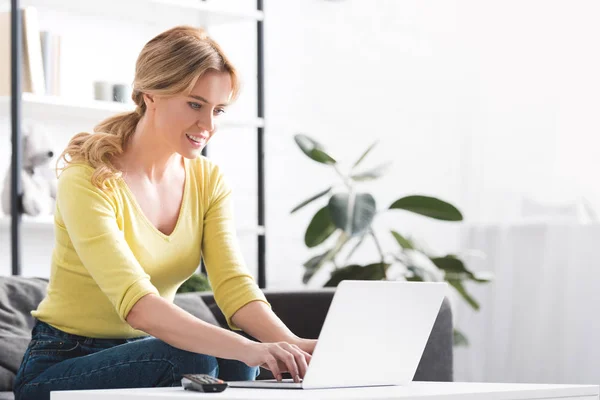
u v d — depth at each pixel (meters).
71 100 3.72
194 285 3.76
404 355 1.63
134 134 2.02
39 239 3.99
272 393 1.38
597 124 4.49
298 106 5.23
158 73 1.90
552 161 4.66
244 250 5.04
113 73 4.20
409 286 1.56
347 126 5.30
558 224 4.58
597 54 4.51
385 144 5.31
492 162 4.95
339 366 1.52
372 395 1.32
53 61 3.75
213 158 4.94
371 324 1.54
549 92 4.71
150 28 4.33
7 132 3.85
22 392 1.92
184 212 2.07
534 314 4.66
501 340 4.80
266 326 1.97
